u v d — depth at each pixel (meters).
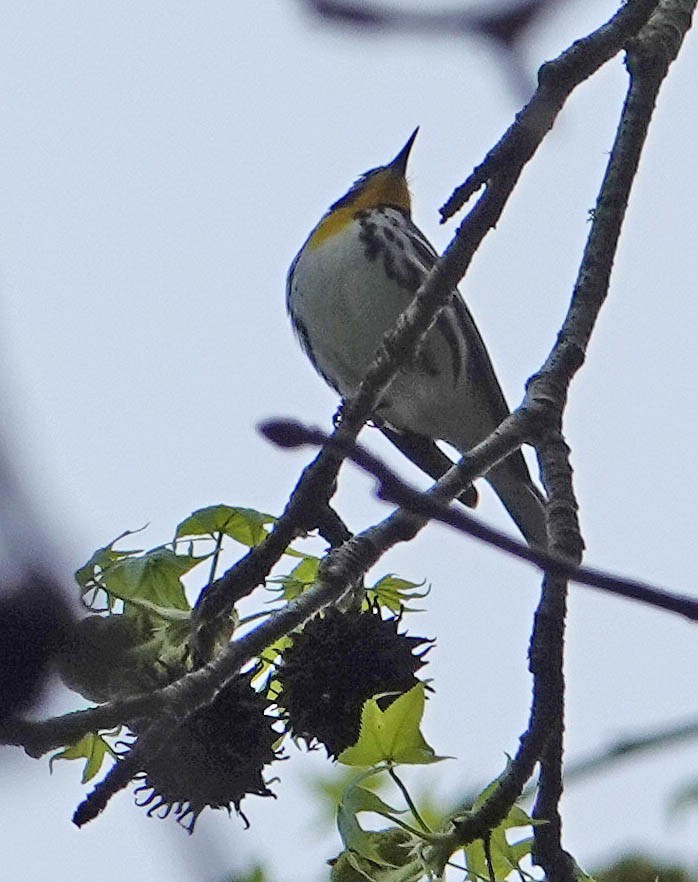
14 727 4.43
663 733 3.40
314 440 3.24
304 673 5.92
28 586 2.69
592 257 7.66
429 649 6.09
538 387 7.12
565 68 6.29
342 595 6.05
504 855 5.73
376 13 3.09
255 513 6.21
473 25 3.14
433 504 3.28
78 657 4.72
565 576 3.32
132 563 5.96
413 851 5.59
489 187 6.49
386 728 5.73
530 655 6.37
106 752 5.89
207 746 5.76
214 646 5.88
